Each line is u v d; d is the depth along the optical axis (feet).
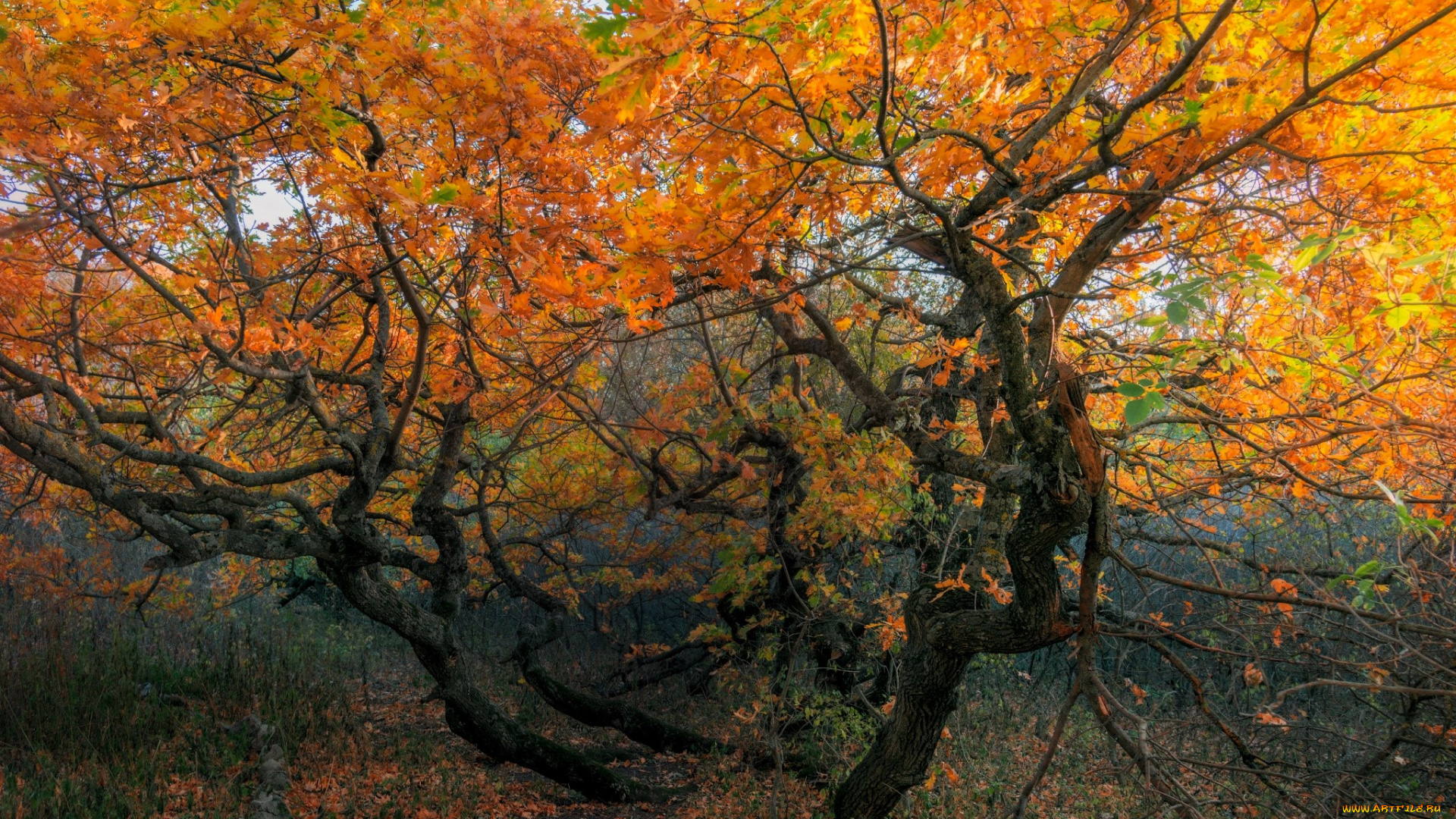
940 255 18.10
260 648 31.73
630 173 9.95
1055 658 37.47
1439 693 9.82
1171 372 10.32
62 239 12.75
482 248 10.81
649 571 33.58
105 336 16.25
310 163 12.96
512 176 11.09
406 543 35.50
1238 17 8.69
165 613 33.99
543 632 29.25
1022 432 12.75
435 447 28.02
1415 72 7.61
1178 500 15.46
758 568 23.38
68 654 27.22
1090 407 18.49
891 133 9.95
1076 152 11.49
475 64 9.32
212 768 22.33
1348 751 14.71
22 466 22.24
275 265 14.66
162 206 14.51
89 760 21.56
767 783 25.84
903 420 18.53
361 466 19.54
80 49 10.19
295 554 20.39
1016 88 10.98
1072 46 11.53
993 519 18.52
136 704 25.25
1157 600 28.58
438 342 20.40
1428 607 13.01
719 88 8.94
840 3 7.44
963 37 9.16
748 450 27.71
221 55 11.23
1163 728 18.01
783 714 24.02
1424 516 12.39
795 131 10.28
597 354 20.25
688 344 34.88
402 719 31.07
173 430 21.91
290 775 23.20
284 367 17.33
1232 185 11.16
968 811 23.09
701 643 32.45
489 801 23.08
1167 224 10.94
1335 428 11.21
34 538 36.01
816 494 20.20
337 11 11.77
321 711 27.76
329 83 10.58
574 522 29.76
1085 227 13.87
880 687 26.13
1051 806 24.20
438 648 24.14
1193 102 8.95
